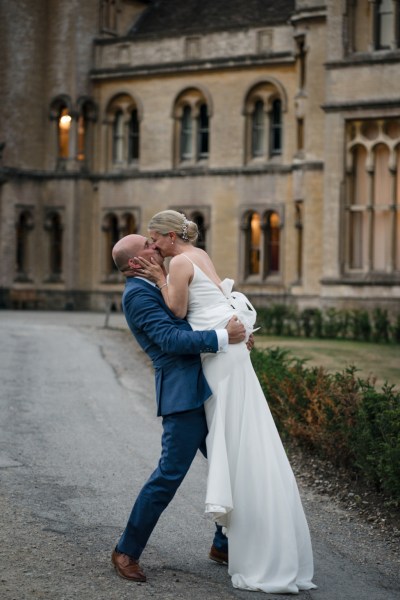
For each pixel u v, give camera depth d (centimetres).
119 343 2262
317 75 3441
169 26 4191
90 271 4244
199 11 4178
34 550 659
